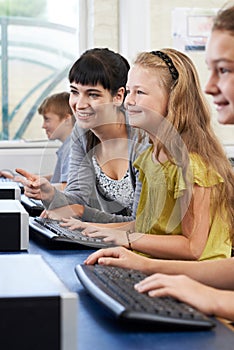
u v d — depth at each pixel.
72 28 4.12
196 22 3.97
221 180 1.87
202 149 1.93
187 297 1.19
